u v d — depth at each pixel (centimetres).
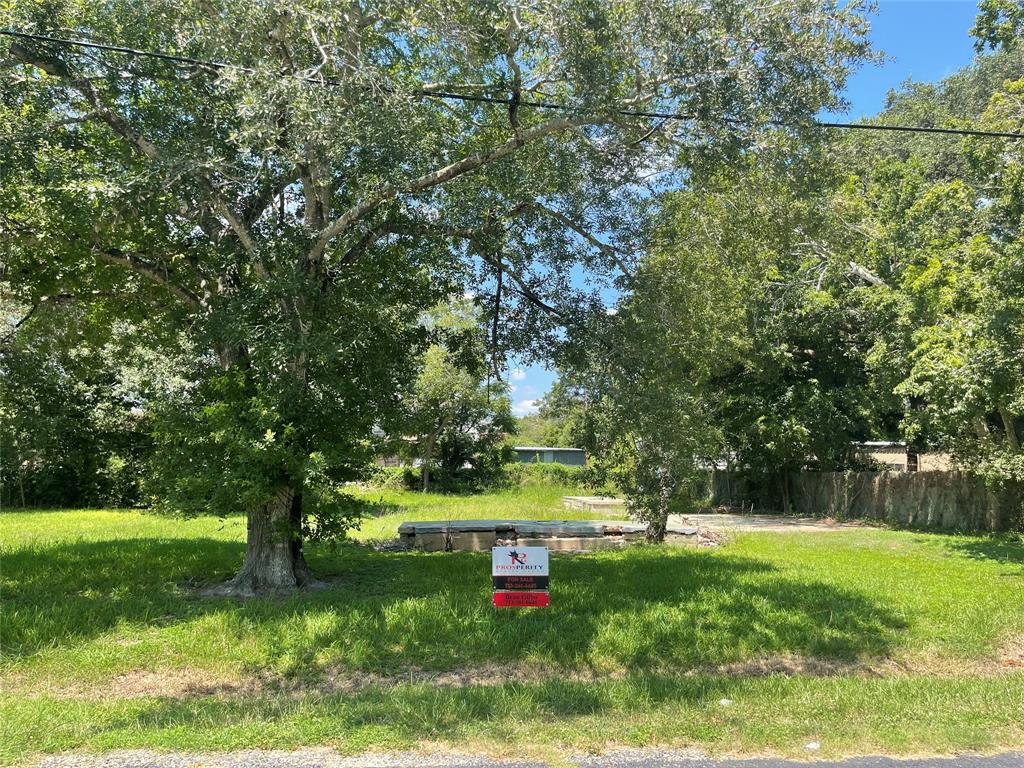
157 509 979
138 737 466
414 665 677
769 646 739
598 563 1223
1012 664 733
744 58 757
